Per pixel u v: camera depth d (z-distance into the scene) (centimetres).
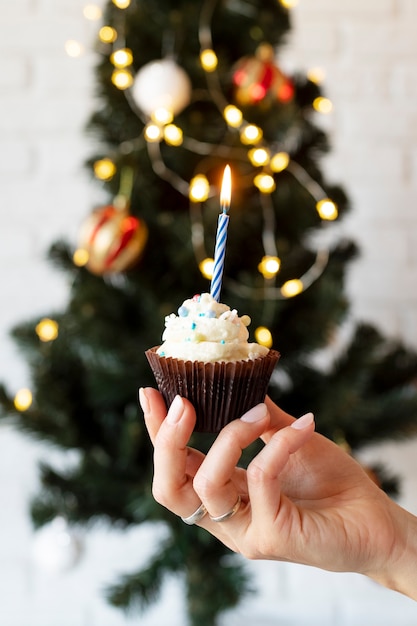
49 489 82
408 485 100
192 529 81
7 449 101
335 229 99
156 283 80
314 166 82
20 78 99
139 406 81
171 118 76
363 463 90
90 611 102
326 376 83
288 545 50
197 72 79
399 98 100
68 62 99
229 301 78
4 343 100
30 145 99
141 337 79
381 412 80
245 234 78
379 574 51
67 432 81
